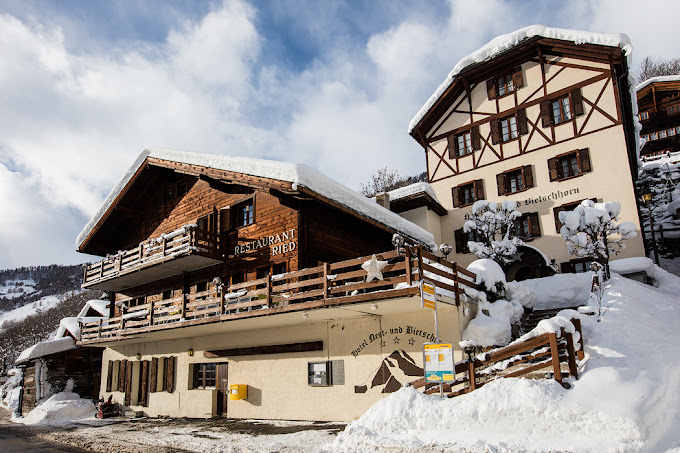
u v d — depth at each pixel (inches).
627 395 307.3
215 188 684.1
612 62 791.7
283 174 533.6
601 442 279.7
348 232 663.8
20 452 444.1
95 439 509.4
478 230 761.6
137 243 853.2
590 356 382.3
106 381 867.4
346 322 530.6
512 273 812.0
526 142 878.4
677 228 939.3
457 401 347.9
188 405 671.8
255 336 612.4
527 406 316.8
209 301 572.4
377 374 495.2
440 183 983.0
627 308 466.9
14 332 3075.8
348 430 363.6
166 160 715.4
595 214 607.8
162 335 681.0
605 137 789.9
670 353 358.6
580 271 778.8
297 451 364.2
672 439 291.3
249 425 532.7
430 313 478.0
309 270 485.4
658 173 1196.5
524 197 861.2
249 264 626.5
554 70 865.5
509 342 474.6
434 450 306.5
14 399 1222.9
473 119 958.4
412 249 418.9
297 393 552.1
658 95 1414.9
